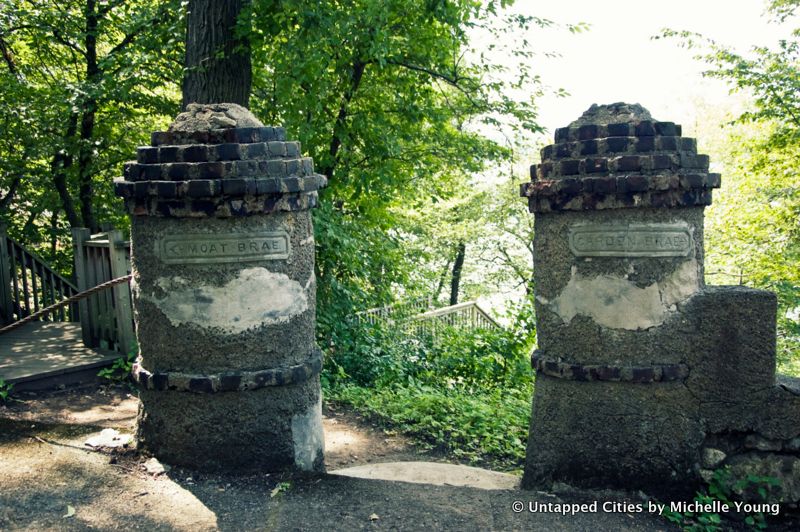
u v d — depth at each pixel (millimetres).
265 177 3553
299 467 3865
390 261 9938
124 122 12430
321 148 9227
